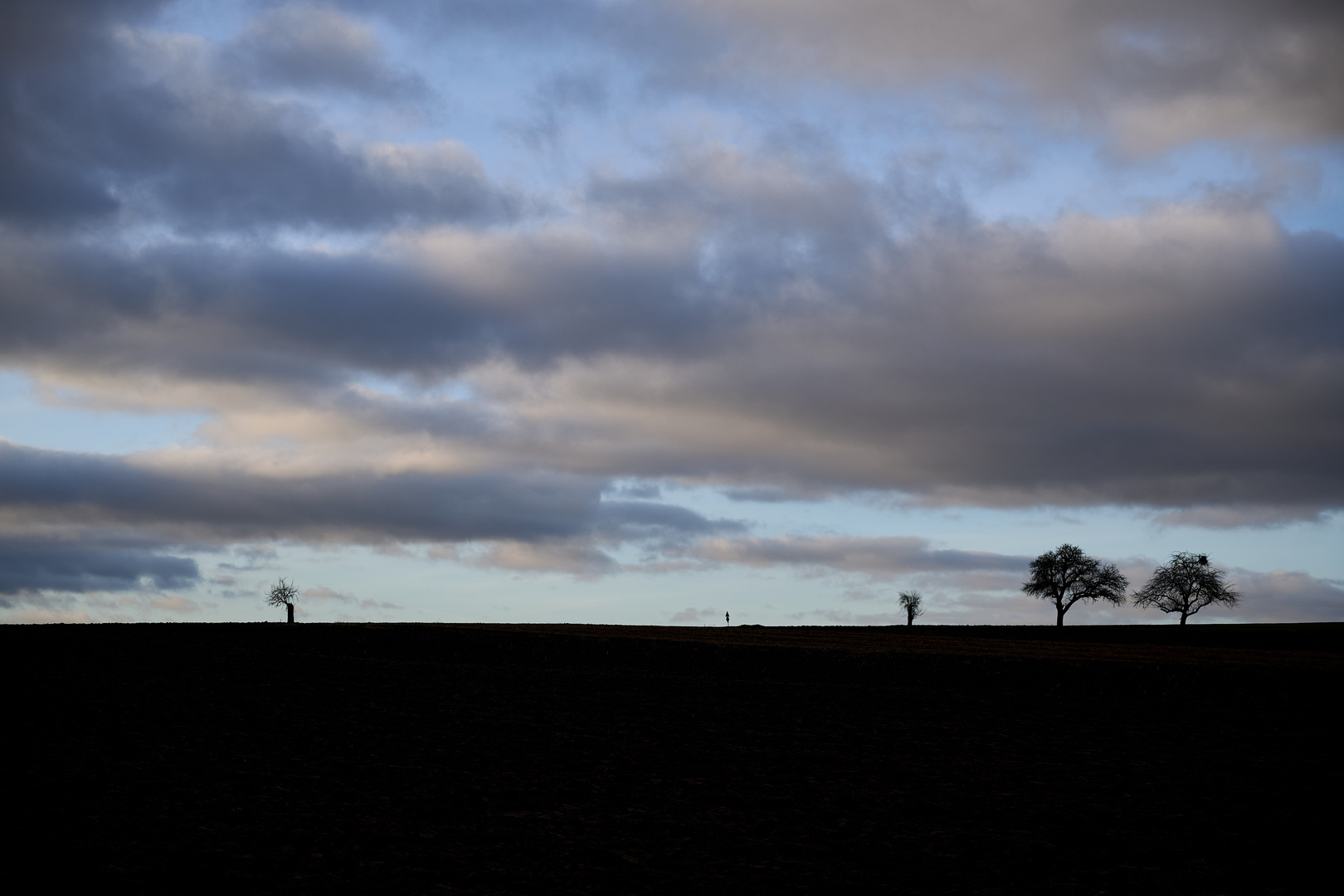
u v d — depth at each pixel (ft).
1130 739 110.93
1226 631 303.89
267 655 171.53
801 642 212.64
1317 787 87.15
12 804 74.59
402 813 75.10
